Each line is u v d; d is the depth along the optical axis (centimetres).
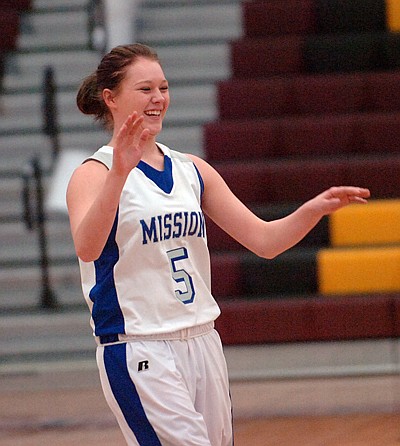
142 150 605
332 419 1296
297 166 1723
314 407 1354
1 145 1978
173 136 1914
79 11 2208
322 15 2067
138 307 654
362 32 2061
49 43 2161
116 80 675
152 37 2150
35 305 1722
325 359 1476
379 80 1891
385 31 2050
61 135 1955
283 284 1553
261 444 1193
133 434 656
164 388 643
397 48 1969
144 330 650
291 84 1903
